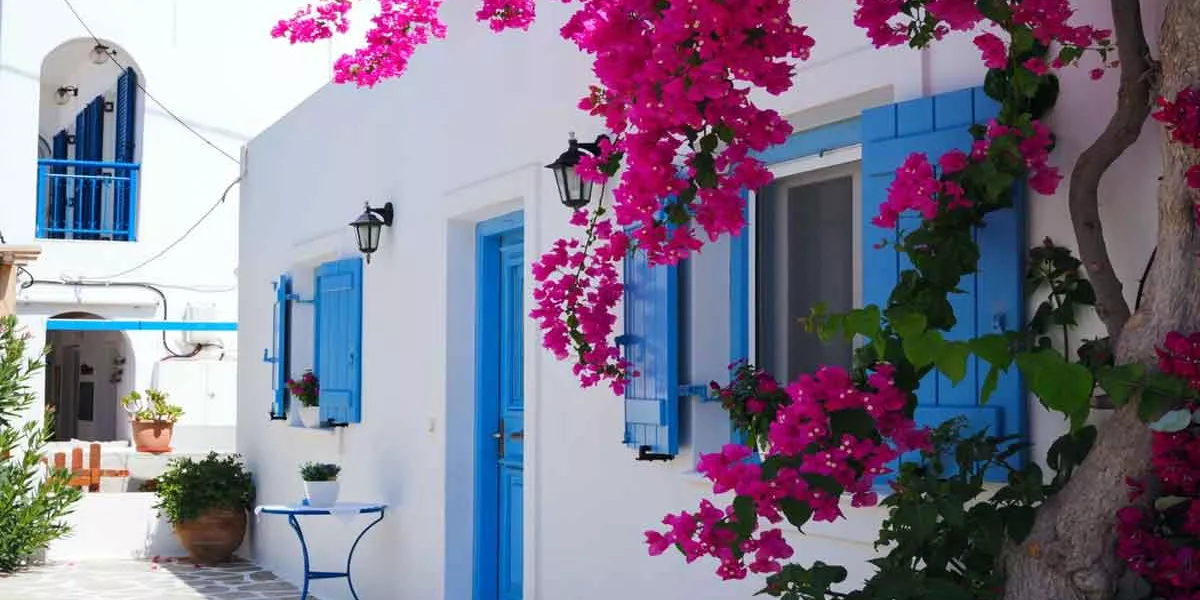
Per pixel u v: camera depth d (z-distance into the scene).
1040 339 3.70
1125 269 3.58
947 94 4.02
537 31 6.72
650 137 3.38
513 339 7.57
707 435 5.39
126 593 10.08
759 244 5.32
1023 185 3.81
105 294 17.84
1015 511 3.23
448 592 7.64
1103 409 3.39
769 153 5.19
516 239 7.55
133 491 14.92
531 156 6.78
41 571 11.41
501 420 7.70
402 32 6.30
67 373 22.55
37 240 17.62
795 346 5.13
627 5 3.32
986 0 3.18
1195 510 2.93
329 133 9.94
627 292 5.70
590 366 5.14
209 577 10.88
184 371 17.86
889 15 3.40
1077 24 3.75
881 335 3.07
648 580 5.68
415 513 8.13
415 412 8.19
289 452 10.77
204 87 18.33
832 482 3.13
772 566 3.42
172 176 18.17
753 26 3.19
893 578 3.35
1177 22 2.98
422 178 8.19
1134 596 3.01
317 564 9.89
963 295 3.92
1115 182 3.61
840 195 4.94
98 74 19.94
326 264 9.76
